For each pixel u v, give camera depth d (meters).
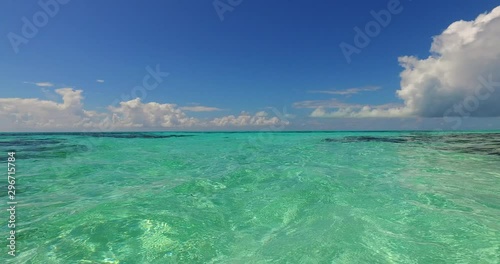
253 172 9.25
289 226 4.72
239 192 6.84
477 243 3.95
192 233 4.39
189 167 10.63
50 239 4.11
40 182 8.04
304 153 15.25
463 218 4.93
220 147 18.92
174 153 15.28
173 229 4.50
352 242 4.04
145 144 21.14
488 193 6.57
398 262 3.48
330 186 7.27
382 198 6.20
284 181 7.97
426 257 3.58
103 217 4.96
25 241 4.05
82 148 17.23
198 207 5.68
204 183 7.76
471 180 8.01
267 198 6.29
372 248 3.84
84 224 4.66
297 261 3.55
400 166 10.50
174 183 7.80
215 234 4.40
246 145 20.78
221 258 3.68
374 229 4.48
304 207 5.65
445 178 8.37
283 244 4.03
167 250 3.85
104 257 3.64
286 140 26.72
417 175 8.76
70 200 6.11
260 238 4.27
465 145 19.34
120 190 7.06
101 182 8.02
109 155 14.13
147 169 10.19
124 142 22.61
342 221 4.85
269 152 15.83
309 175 8.68
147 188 7.27
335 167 10.34
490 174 8.90
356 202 5.93
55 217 4.97
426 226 4.59
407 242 4.01
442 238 4.12
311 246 3.93
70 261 3.52
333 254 3.70
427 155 13.91
